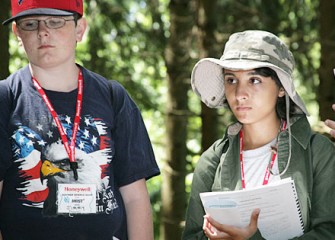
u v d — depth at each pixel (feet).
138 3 31.24
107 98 12.27
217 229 11.53
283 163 11.94
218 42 27.32
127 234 12.53
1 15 22.03
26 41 11.80
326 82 24.72
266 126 12.25
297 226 11.57
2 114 11.70
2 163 11.58
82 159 11.66
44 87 11.96
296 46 27.25
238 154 12.39
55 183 11.50
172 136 29.58
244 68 11.76
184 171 29.94
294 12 28.94
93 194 11.63
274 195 11.28
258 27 28.48
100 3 29.60
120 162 12.35
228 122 29.96
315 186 11.77
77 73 12.27
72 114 11.84
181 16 28.73
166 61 29.27
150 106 32.22
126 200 12.52
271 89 12.03
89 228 11.61
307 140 11.94
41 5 11.70
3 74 22.03
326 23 25.03
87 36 30.68
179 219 29.76
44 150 11.56
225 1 29.22
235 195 11.32
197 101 38.27
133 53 30.66
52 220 11.47
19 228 11.57
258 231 11.35
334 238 11.55
